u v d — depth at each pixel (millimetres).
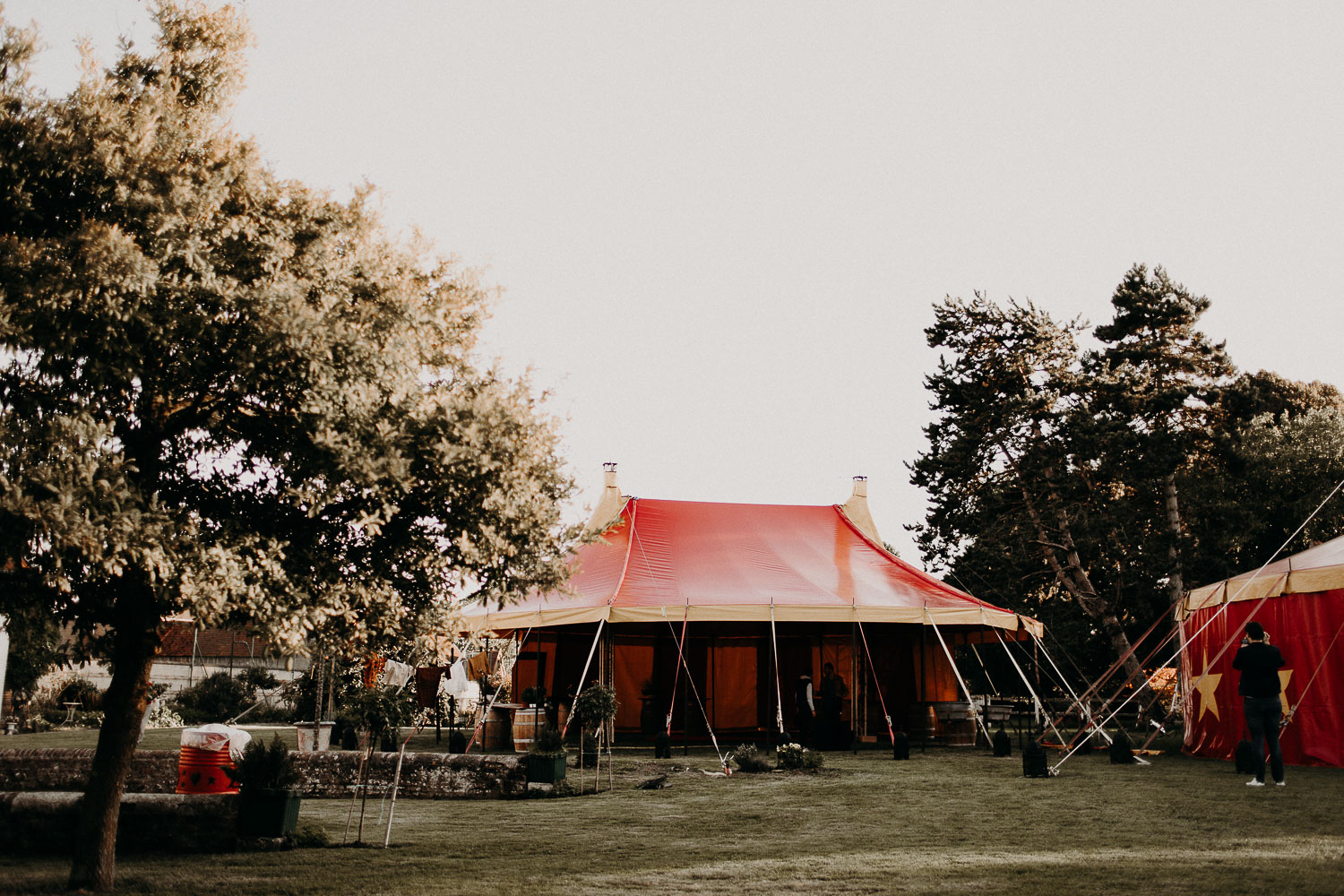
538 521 6832
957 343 31641
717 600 17828
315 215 6895
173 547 5547
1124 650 29609
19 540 5230
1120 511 31375
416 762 11891
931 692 22344
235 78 7367
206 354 6172
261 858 7711
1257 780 11227
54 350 5715
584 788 12258
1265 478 32875
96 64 6465
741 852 7742
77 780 11211
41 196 6070
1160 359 32750
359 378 6168
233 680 35312
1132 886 5977
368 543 6785
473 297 7555
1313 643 13844
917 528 34094
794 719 22219
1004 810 9906
